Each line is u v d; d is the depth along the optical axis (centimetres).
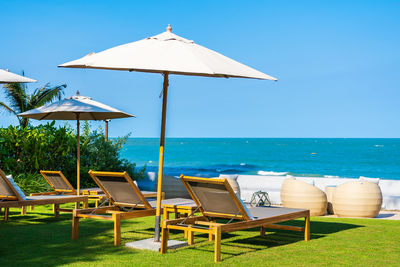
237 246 616
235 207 570
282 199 1052
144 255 545
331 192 1123
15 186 729
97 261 510
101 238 656
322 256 555
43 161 1243
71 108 881
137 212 634
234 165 5816
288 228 679
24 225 780
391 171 4872
